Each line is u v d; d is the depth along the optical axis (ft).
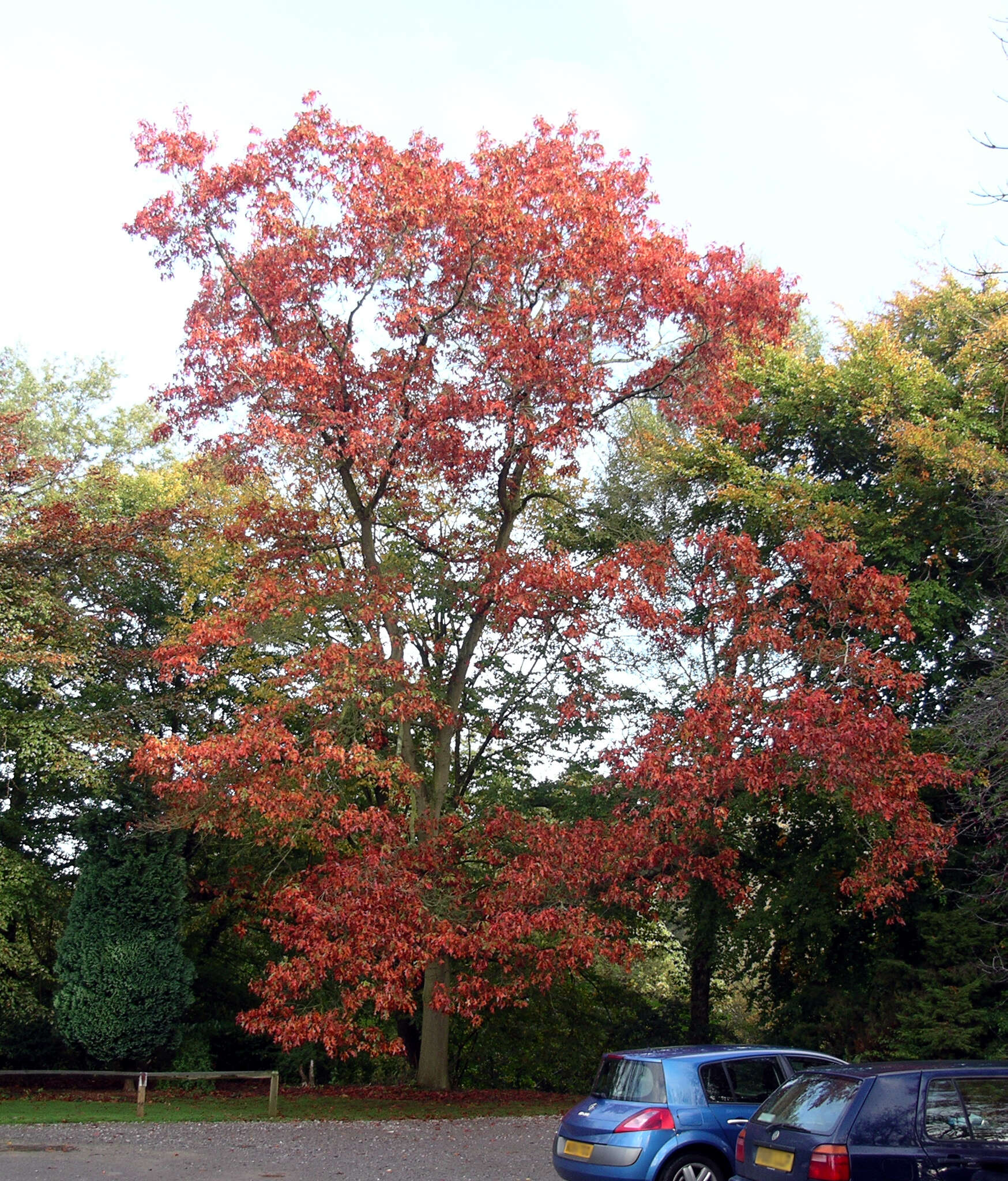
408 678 59.98
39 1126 49.62
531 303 60.70
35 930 78.28
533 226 56.44
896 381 69.31
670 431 77.82
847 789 56.13
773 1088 32.91
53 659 63.26
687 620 71.05
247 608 60.18
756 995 80.38
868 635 67.67
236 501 76.84
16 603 66.90
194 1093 64.03
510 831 57.67
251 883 74.69
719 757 54.34
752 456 77.15
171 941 65.21
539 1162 40.78
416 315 57.72
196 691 76.59
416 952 50.06
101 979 62.64
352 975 50.31
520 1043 83.15
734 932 70.59
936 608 65.87
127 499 82.12
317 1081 83.82
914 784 53.21
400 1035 80.12
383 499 71.10
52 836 79.61
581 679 71.67
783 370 76.13
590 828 56.75
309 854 75.31
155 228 59.82
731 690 55.83
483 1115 54.95
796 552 59.98
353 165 60.13
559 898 55.16
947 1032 55.88
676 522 75.61
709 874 58.03
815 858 67.46
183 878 66.64
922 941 68.23
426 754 69.92
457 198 55.98
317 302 59.98
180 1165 40.09
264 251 58.39
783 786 59.98
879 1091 25.00
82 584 73.05
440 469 62.44
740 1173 26.96
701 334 61.93
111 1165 40.01
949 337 76.28
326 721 60.18
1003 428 67.67
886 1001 63.16
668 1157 30.63
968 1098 25.18
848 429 73.72
